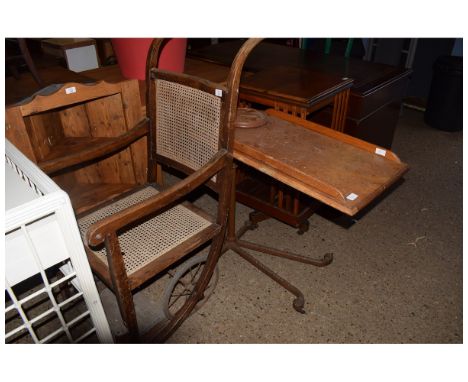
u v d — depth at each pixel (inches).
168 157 58.4
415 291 66.4
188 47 128.3
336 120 75.3
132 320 47.4
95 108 68.4
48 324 60.7
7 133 53.6
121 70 73.6
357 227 82.5
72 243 40.3
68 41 104.7
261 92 68.1
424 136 124.1
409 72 85.8
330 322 61.0
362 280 68.8
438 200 91.4
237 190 75.5
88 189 71.7
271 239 79.3
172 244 50.1
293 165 49.1
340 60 92.8
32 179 40.6
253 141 55.1
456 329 59.4
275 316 62.2
